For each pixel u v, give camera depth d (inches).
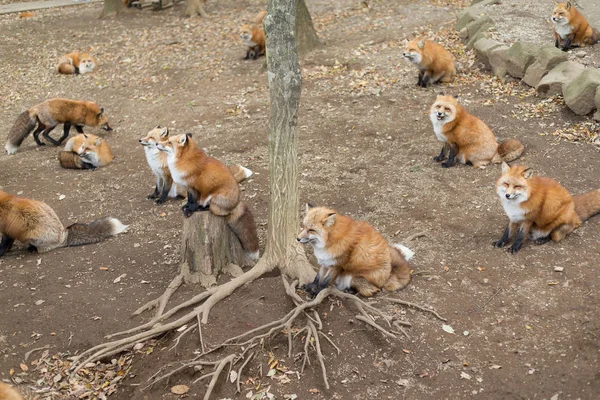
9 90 577.3
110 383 216.5
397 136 398.6
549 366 198.1
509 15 566.9
